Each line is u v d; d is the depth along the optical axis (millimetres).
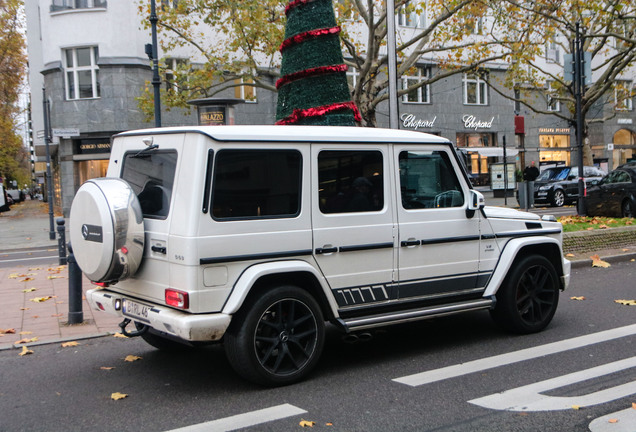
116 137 5777
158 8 19422
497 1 18000
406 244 5715
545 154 41094
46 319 7664
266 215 4992
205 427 4242
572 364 5441
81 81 27391
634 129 45812
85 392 5090
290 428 4188
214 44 27250
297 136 5156
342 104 8906
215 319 4660
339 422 4277
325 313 5383
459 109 35781
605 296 8383
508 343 6246
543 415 4289
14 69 39500
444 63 21812
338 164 5398
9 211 44406
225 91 28219
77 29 26859
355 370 5492
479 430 4074
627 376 5059
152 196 5152
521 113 39594
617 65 25453
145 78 27531
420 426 4168
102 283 5500
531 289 6602
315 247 5211
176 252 4742
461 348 6117
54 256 15117
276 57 28266
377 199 5609
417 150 5895
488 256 6305
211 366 5754
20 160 84812
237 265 4836
